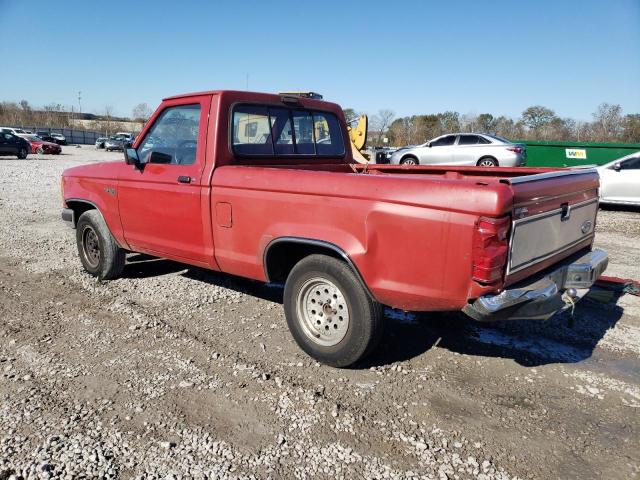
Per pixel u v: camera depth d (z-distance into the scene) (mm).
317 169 5320
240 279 6074
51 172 20516
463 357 4090
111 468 2738
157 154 4887
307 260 3814
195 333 4480
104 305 5133
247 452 2889
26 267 6477
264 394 3490
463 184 3084
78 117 109250
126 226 5309
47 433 3025
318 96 13023
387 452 2908
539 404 3406
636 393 3555
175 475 2697
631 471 2775
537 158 18344
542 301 3271
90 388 3535
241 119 4551
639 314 5020
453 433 3088
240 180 4117
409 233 3254
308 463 2807
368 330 3617
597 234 9547
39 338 4332
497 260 3023
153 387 3557
